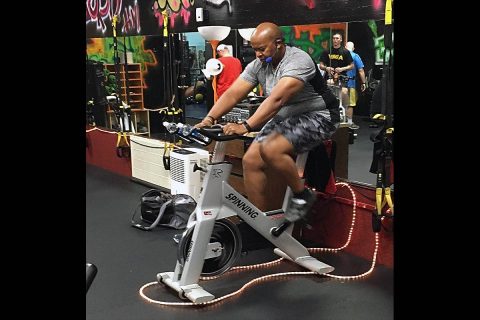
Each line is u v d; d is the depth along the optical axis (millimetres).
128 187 5672
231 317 2848
